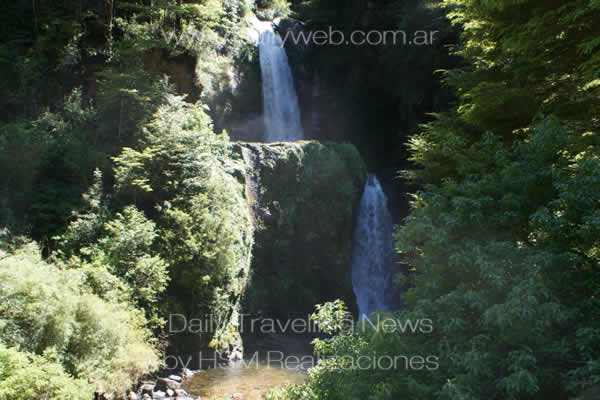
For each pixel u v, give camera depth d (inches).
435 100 976.3
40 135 491.8
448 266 216.8
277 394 233.0
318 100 1253.7
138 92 572.7
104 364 322.3
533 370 159.6
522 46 303.1
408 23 967.0
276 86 1160.8
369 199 920.9
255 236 689.6
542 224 187.9
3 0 608.4
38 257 354.6
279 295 704.4
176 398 396.2
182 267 478.3
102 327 321.4
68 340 294.0
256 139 1064.8
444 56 959.6
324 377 204.1
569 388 146.6
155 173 511.2
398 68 1083.3
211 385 442.6
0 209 403.9
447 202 232.1
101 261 395.5
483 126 381.4
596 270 179.6
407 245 238.7
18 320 269.3
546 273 177.6
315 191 784.9
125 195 486.6
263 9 1301.7
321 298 763.4
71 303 303.6
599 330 153.3
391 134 1235.9
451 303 192.7
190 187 523.2
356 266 863.1
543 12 286.2
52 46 601.6
